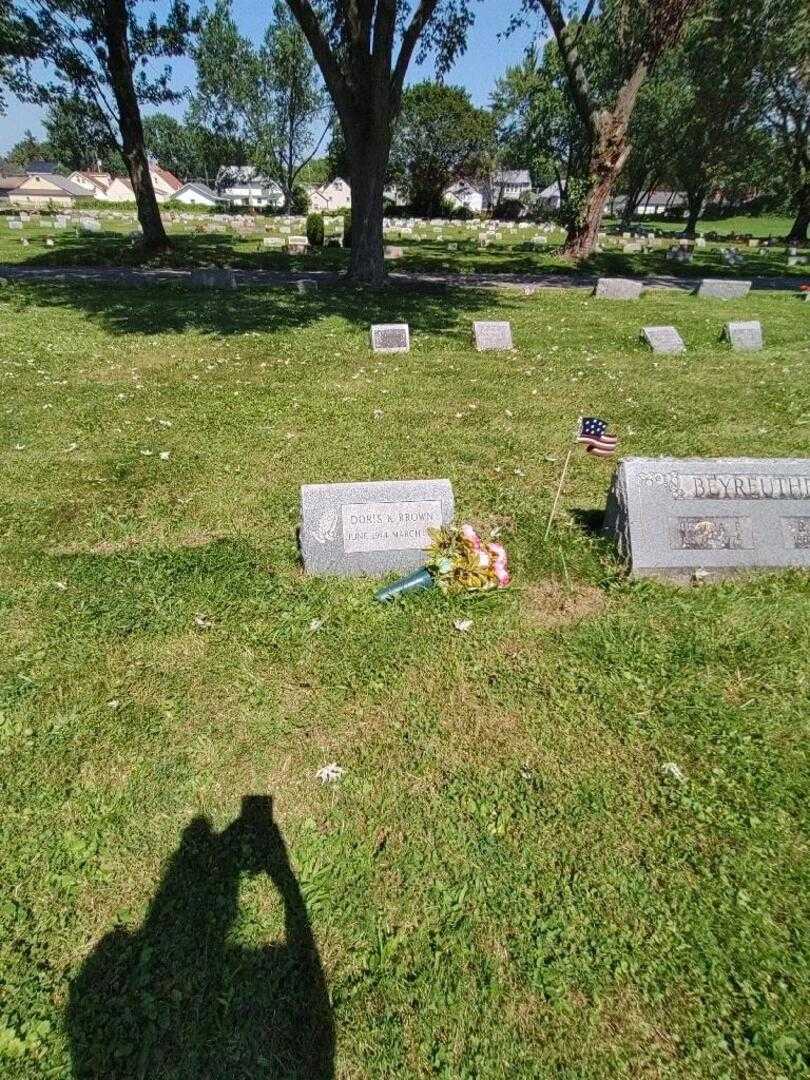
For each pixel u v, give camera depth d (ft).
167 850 9.52
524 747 11.34
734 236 156.46
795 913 8.86
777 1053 7.43
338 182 310.86
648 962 8.25
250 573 15.65
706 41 82.07
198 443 23.30
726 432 25.48
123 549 16.83
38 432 24.13
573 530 17.90
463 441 23.93
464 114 216.33
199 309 47.70
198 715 11.79
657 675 13.00
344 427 24.91
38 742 11.18
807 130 127.95
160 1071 7.22
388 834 9.80
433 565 14.92
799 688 12.80
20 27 67.72
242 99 196.34
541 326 45.37
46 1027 7.52
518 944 8.41
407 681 12.62
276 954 8.29
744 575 16.07
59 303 49.32
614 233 155.74
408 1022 7.66
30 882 9.05
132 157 76.13
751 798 10.52
